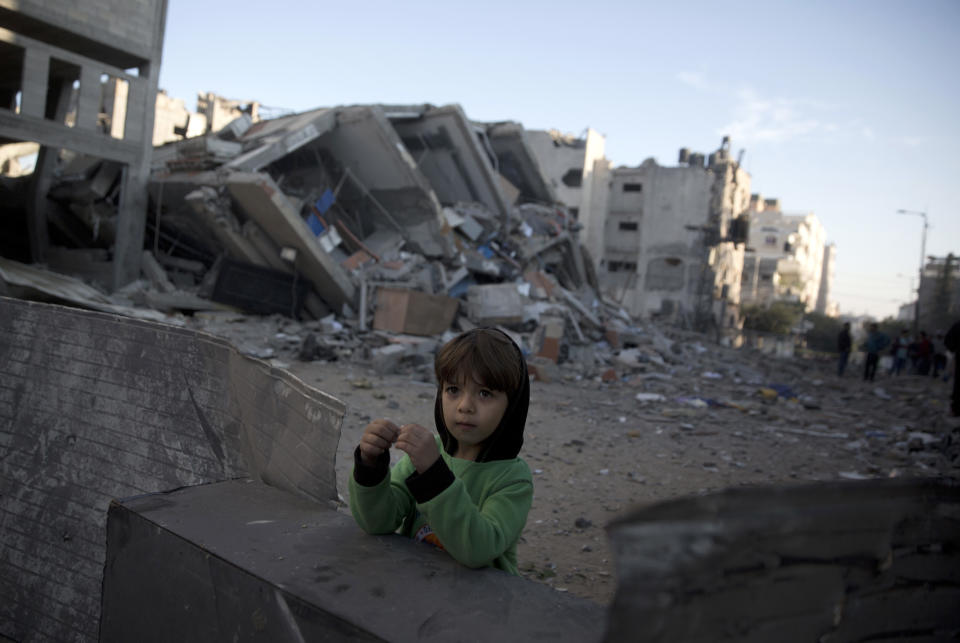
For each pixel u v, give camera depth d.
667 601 0.57
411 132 18.17
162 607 1.37
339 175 16.89
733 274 50.50
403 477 1.57
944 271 38.41
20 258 17.78
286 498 1.59
